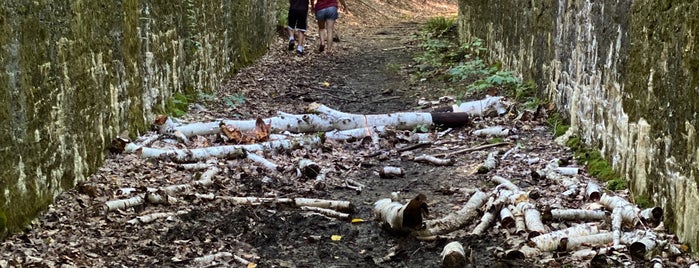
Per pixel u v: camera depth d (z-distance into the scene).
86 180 5.46
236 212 5.07
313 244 4.59
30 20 4.52
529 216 4.62
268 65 11.97
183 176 5.87
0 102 4.11
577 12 6.58
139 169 5.89
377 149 7.07
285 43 14.52
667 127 4.38
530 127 7.34
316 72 11.59
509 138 7.06
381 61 12.61
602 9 5.82
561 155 6.34
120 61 6.37
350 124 7.50
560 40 7.23
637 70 4.95
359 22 19.33
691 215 4.00
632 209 4.55
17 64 4.33
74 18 5.30
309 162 6.10
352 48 14.32
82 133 5.43
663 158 4.45
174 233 4.60
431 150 6.98
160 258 4.20
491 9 10.86
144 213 4.93
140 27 6.92
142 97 6.96
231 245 4.50
